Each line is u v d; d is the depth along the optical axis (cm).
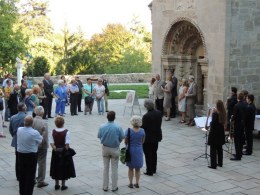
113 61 5038
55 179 886
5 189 909
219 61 1529
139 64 4706
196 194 882
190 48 1847
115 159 884
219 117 1045
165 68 1916
